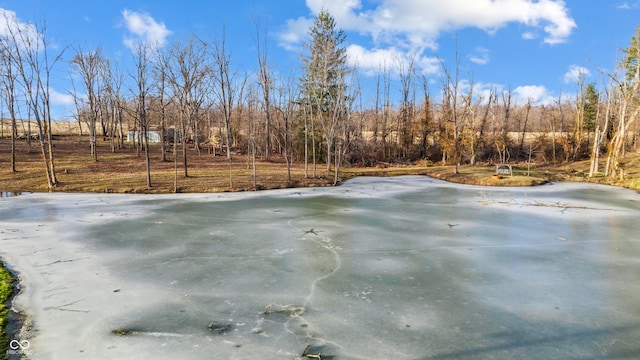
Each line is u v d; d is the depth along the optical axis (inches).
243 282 284.5
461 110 1560.0
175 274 301.1
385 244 389.4
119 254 353.4
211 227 462.0
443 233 436.5
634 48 992.9
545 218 523.5
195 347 194.9
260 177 947.3
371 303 248.7
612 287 277.3
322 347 195.3
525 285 280.7
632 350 193.9
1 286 272.5
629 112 1155.3
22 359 183.3
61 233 430.9
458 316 231.0
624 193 777.6
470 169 1213.1
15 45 817.5
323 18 1487.5
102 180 872.3
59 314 231.1
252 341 200.8
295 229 452.8
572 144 1551.4
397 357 186.9
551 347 196.5
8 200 665.0
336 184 924.0
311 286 277.1
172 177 924.0
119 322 221.5
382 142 1700.3
